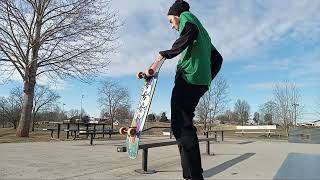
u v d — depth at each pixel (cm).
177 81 357
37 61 1750
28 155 866
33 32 1723
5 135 1805
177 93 351
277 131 3259
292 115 3412
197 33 340
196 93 352
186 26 339
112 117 4394
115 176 579
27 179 534
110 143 1361
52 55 1769
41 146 1155
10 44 1673
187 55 351
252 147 1293
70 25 1741
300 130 1802
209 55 363
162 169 668
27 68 1702
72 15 1738
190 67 348
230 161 801
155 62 359
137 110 432
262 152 1059
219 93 3556
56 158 812
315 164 582
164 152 1021
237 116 5906
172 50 340
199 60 348
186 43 336
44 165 690
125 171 633
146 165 637
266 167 695
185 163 355
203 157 899
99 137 1897
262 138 2225
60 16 1741
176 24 374
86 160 786
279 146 1369
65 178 549
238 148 1233
